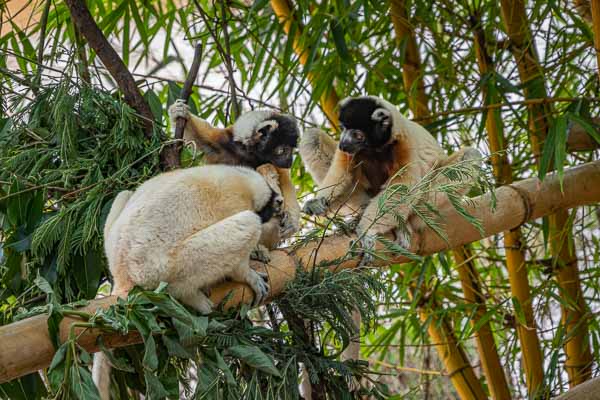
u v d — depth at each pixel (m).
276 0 6.61
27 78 5.03
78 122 4.76
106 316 3.37
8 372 3.25
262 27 7.28
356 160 5.18
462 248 6.62
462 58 6.93
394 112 5.04
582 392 4.75
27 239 4.32
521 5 6.27
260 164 4.97
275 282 4.09
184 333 3.48
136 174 4.55
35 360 3.31
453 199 4.10
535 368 6.17
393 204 4.22
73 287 4.45
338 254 4.33
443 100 6.89
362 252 4.33
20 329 3.30
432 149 5.08
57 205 4.64
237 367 3.92
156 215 3.68
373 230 4.45
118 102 4.80
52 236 4.22
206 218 3.79
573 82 7.27
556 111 5.91
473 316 6.54
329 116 6.76
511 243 6.20
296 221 4.76
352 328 4.15
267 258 4.14
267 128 4.91
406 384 8.96
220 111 6.41
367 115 4.99
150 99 5.24
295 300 4.07
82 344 3.42
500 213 4.96
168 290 3.69
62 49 5.09
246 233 3.68
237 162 5.03
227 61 5.42
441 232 4.09
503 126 6.57
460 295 7.83
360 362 4.29
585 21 6.46
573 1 6.53
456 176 4.15
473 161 4.30
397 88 6.90
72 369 3.27
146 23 6.80
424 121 6.59
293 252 4.23
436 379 8.74
